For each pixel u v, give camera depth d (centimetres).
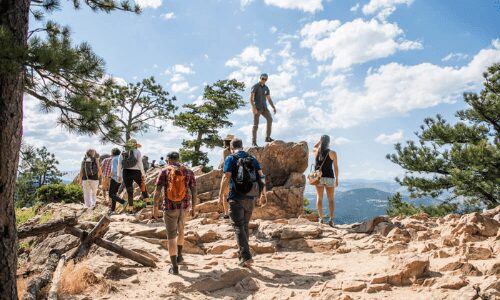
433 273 591
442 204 2073
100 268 687
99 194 1781
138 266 740
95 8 771
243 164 727
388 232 977
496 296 483
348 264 748
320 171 1065
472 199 2027
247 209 733
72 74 533
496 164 1878
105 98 606
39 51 475
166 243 888
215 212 1223
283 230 962
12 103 504
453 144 2030
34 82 560
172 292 619
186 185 721
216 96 3653
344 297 535
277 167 1395
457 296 494
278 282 660
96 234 767
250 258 710
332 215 1084
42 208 1452
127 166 1218
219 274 689
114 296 598
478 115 2180
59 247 862
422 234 920
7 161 505
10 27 502
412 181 2141
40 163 630
